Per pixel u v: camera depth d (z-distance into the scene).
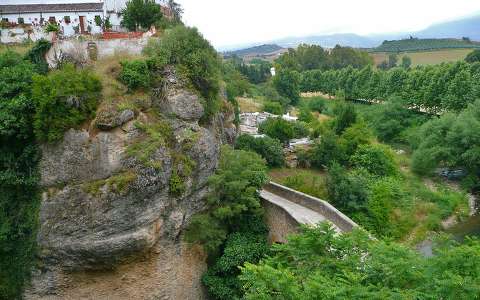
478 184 41.62
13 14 32.38
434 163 43.53
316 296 11.50
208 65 25.25
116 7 35.03
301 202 27.20
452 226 35.53
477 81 57.34
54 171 19.97
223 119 32.66
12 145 20.42
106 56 24.14
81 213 19.45
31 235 19.92
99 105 20.56
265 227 26.03
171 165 21.38
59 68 23.59
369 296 11.43
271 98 77.19
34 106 19.88
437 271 12.32
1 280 20.09
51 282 20.09
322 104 79.12
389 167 40.75
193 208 22.89
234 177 24.62
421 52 164.38
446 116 46.12
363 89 82.56
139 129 20.66
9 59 22.52
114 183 19.36
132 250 20.08
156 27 31.09
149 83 22.45
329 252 14.98
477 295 10.80
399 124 58.06
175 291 22.22
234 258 22.81
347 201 32.03
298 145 42.59
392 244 14.12
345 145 41.25
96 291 20.64
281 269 13.27
